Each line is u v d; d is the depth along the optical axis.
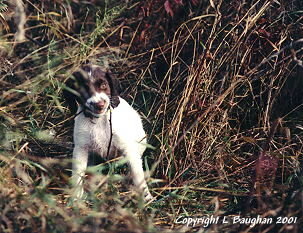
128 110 5.26
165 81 6.10
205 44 5.73
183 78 5.94
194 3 6.24
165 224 4.40
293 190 4.49
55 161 4.76
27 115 5.90
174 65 6.14
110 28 6.61
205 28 6.10
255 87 5.86
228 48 5.76
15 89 5.55
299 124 5.61
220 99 5.07
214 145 5.41
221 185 4.77
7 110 5.47
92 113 4.95
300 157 5.30
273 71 5.63
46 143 5.77
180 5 6.46
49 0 7.13
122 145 5.09
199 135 5.36
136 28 6.66
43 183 4.32
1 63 6.03
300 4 6.19
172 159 5.14
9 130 5.33
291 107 5.86
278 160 5.14
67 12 7.02
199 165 5.17
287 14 5.96
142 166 5.39
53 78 5.51
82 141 5.14
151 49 6.41
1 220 4.02
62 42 6.75
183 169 5.14
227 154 5.32
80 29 7.04
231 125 5.80
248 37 5.66
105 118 5.05
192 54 6.18
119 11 6.40
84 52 6.05
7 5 6.38
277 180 5.11
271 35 5.89
